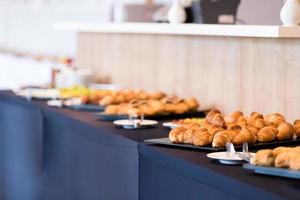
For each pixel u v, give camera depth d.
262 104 2.90
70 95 3.80
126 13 4.22
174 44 3.59
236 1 3.40
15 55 7.67
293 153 1.84
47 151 3.49
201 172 1.97
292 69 2.70
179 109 3.12
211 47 3.26
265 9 3.29
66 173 3.22
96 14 6.82
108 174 2.71
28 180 3.78
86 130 2.91
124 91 3.55
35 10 7.55
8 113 4.05
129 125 2.77
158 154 2.25
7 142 4.09
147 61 3.89
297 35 2.47
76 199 3.11
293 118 2.71
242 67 3.03
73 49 7.03
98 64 4.55
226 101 3.16
